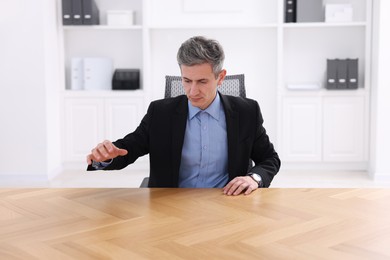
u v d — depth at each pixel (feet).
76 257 4.52
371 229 5.18
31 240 4.94
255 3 18.97
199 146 7.81
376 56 17.37
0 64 17.21
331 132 18.37
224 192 6.53
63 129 18.79
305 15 18.47
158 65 19.43
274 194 6.47
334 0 18.75
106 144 6.61
